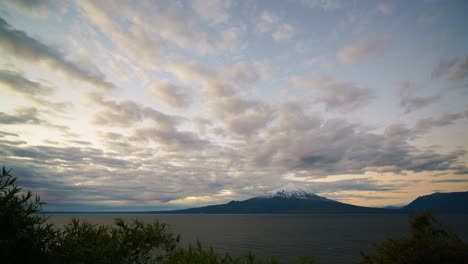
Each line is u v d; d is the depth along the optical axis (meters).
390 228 167.25
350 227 182.75
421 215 7.39
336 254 68.81
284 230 159.25
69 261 5.12
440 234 7.18
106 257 5.61
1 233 4.46
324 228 175.75
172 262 6.37
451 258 6.45
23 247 4.77
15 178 4.95
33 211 5.04
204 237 110.25
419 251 6.81
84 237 5.68
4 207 4.57
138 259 6.58
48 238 5.08
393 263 7.08
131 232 6.61
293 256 64.00
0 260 4.58
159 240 6.72
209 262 6.14
